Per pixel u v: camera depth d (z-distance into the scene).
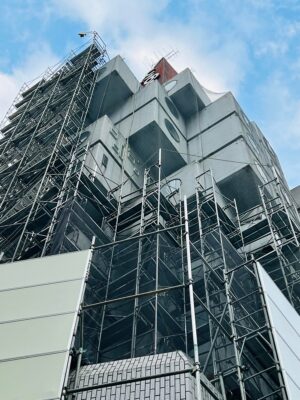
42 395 15.28
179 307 24.81
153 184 34.31
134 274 25.48
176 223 30.45
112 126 40.31
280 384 17.62
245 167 38.84
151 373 15.97
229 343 22.72
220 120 47.03
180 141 45.25
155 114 43.31
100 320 23.50
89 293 24.19
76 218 26.83
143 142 42.50
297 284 29.25
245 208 38.88
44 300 19.06
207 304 23.42
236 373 19.73
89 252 21.42
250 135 47.50
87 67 48.59
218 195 37.25
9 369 16.33
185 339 21.41
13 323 18.19
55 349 16.88
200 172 38.72
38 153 37.00
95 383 16.06
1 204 32.12
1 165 38.97
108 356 22.05
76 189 28.89
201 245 27.42
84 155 33.56
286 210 34.00
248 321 23.61
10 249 29.03
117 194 34.12
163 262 25.58
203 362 22.17
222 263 26.88
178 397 14.84
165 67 68.69
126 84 47.75
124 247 27.73
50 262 20.94
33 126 41.50
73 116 41.03
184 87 50.09
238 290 25.45
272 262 30.91
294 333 20.80
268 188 39.66
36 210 29.14
